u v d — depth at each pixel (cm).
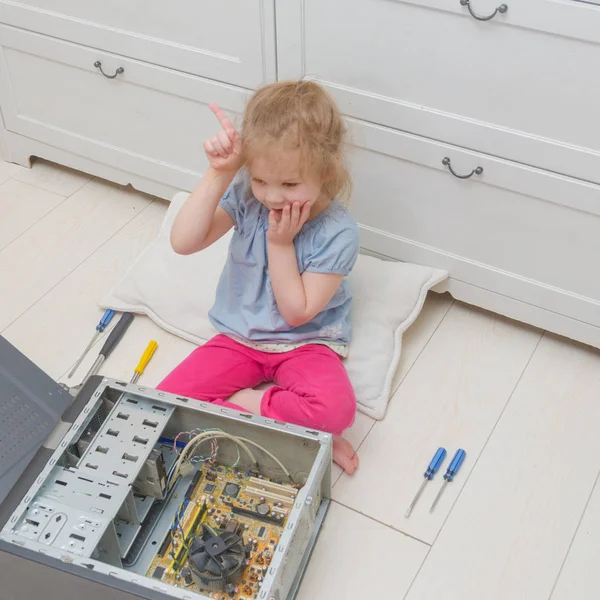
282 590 113
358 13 142
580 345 168
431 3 134
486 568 132
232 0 152
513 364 164
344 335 152
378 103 152
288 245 135
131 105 184
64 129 200
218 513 127
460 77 141
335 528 137
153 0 162
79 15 174
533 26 128
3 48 192
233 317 152
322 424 140
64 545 110
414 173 158
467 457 148
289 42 153
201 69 167
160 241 180
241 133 133
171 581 119
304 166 125
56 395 127
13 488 115
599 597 129
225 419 126
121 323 170
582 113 134
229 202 142
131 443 122
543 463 147
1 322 172
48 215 200
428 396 158
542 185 145
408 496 142
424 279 167
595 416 155
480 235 160
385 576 131
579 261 152
